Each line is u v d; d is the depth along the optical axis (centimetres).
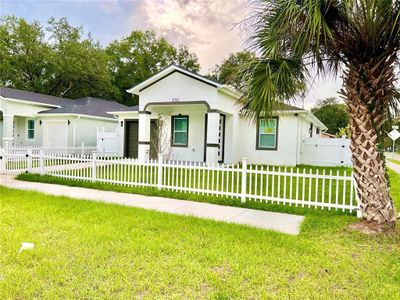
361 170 505
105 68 3222
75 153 1855
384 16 412
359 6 408
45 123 1991
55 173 1013
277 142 1480
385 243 436
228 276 331
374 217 502
